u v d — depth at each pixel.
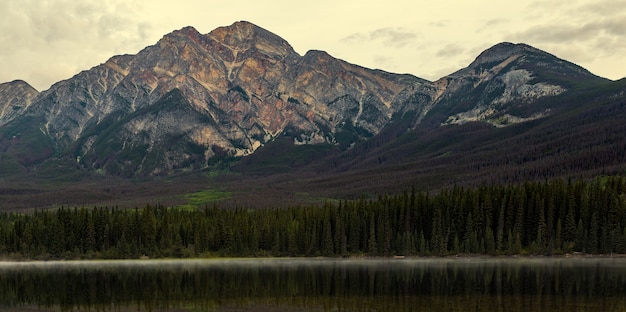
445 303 103.62
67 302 112.56
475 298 108.88
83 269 184.75
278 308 101.06
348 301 107.38
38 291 127.94
